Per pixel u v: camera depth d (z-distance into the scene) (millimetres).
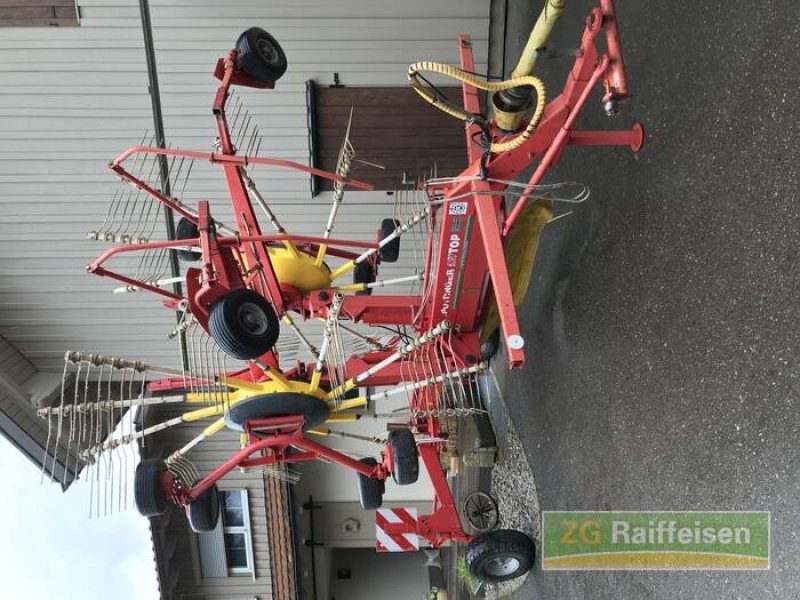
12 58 5281
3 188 5660
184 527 7164
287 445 3641
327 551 9352
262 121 5871
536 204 3504
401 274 6621
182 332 3826
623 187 3287
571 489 3865
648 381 2998
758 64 2287
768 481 2207
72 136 5570
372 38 5672
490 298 3869
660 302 2912
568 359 3984
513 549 4035
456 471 6086
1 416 5418
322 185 6176
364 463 3996
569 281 4016
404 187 6000
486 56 5863
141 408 5836
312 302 3969
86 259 5945
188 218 3725
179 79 5543
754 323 2289
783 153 2162
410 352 3623
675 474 2754
